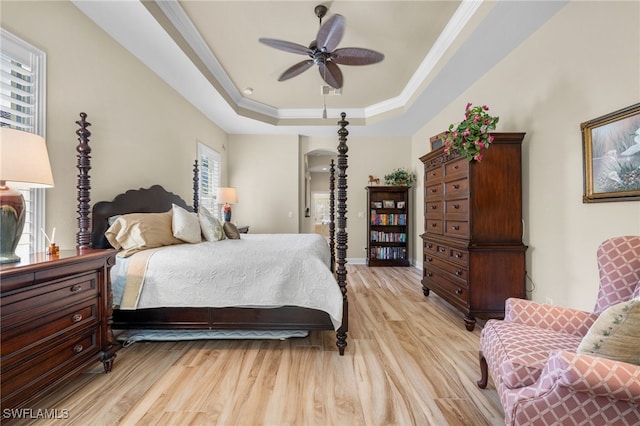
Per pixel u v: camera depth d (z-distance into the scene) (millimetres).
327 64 2645
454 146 2588
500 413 1437
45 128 1899
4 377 1211
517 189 2500
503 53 2748
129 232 2264
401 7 2424
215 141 4875
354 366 1878
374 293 3635
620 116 1729
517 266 2479
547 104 2309
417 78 3662
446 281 2891
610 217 1836
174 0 2359
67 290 1506
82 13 2172
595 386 840
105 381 1699
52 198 1961
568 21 2098
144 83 2926
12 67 1705
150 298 2061
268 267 2080
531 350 1195
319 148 5727
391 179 5512
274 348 2139
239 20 2604
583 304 2031
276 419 1388
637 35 1660
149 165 3020
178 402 1511
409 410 1454
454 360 1960
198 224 2789
